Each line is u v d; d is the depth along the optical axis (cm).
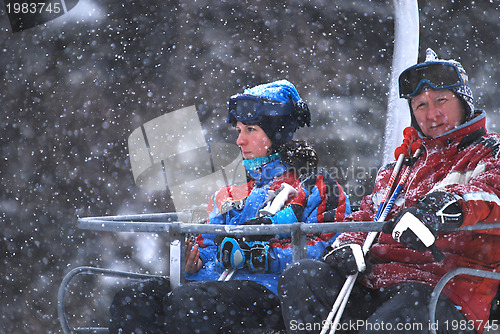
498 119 3459
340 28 3828
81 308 2339
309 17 3862
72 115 3356
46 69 3456
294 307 771
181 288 865
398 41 1291
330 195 994
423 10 3769
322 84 3697
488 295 790
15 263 2572
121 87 3519
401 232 708
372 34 3784
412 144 920
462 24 3753
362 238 874
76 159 3203
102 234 2592
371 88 3644
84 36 3538
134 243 2503
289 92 1081
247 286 916
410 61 1269
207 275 1034
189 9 3759
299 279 773
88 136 3294
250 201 1040
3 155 3262
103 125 3369
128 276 1005
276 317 917
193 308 856
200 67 3688
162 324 951
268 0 3809
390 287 795
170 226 877
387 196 895
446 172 858
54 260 2592
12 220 2877
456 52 3716
